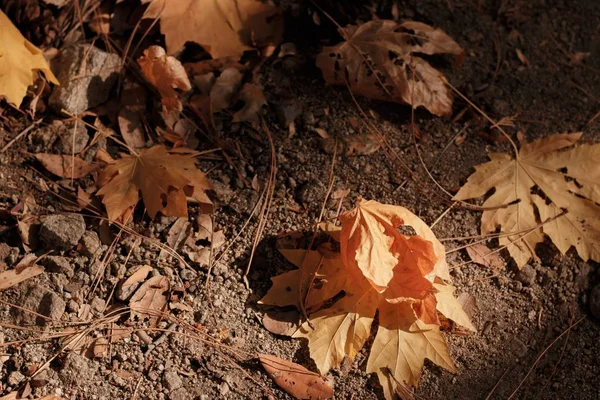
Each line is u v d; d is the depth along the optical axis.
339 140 1.40
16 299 1.28
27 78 1.33
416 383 1.27
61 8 1.41
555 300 1.35
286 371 1.27
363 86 1.42
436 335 1.29
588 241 1.36
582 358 1.33
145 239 1.33
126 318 1.29
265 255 1.33
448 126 1.43
